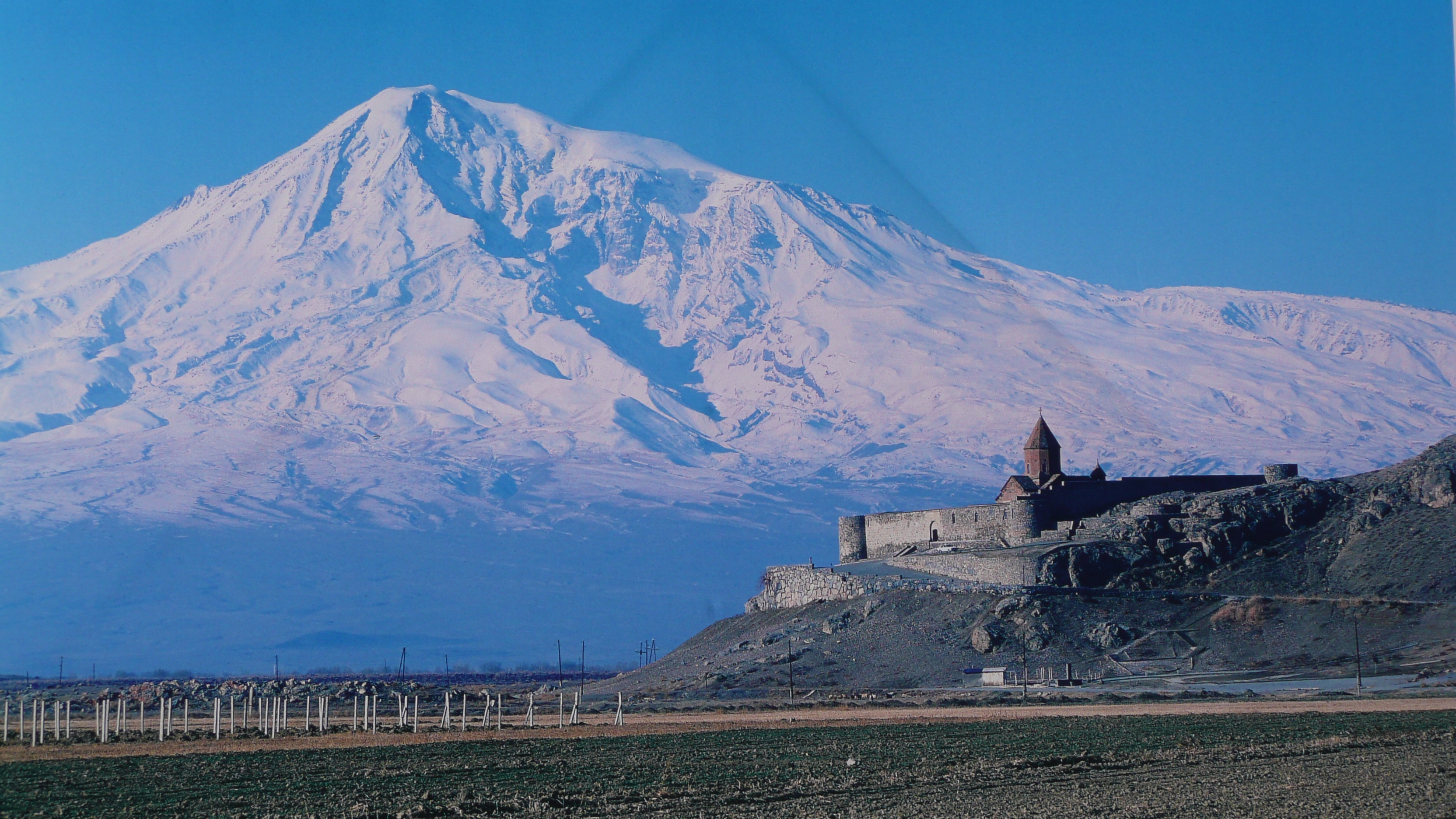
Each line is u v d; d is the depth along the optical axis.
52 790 184.00
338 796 175.38
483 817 157.25
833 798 167.62
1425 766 186.38
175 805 168.62
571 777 193.12
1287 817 146.75
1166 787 172.00
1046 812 152.75
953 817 149.88
